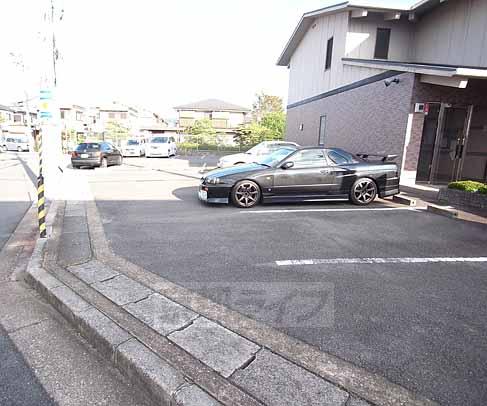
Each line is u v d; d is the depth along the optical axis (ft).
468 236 16.69
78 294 10.27
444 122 30.07
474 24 33.71
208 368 7.09
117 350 7.70
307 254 13.87
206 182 23.09
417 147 29.07
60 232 16.83
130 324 8.67
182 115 143.84
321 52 47.75
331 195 23.71
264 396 6.37
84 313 9.14
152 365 7.17
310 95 52.01
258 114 172.86
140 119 201.46
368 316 9.23
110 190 30.96
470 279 11.74
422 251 14.44
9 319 9.60
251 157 40.81
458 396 6.45
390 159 25.05
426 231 17.46
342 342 8.06
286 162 23.24
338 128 41.96
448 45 37.22
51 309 10.18
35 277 11.41
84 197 27.22
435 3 38.11
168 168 53.83
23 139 111.86
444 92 28.40
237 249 14.38
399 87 29.66
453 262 13.26
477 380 6.88
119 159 60.03
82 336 8.89
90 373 7.54
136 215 20.66
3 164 59.41
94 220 19.42
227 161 40.93
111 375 7.50
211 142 103.45
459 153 30.94
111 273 11.82
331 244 15.16
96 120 161.48
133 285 10.91
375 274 12.00
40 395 6.86
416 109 28.19
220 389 6.55
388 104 31.27
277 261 13.07
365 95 35.37
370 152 34.35
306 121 53.93
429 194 26.48
